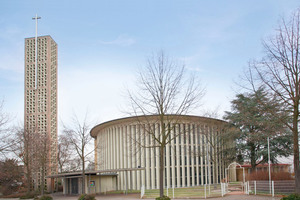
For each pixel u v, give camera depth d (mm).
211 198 24234
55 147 50781
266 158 35688
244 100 33969
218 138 39188
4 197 40531
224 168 45344
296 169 15102
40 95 57750
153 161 38906
